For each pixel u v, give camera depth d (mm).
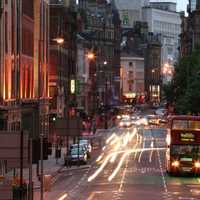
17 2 127188
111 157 143625
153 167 122438
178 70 194125
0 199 51469
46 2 168625
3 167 98062
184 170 105812
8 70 118812
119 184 95625
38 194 83750
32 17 149000
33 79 148375
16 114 124625
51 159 133375
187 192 86625
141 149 165625
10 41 120875
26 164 52344
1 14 111688
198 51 188500
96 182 98500
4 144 51594
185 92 176250
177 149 105938
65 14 199750
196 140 105625
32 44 148250
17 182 68188
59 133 125812
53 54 185375
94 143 173000
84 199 78938
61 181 100125
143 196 82062
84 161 125125
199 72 162250
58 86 185000
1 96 113438
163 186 93250
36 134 147250
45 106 157250
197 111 160250
